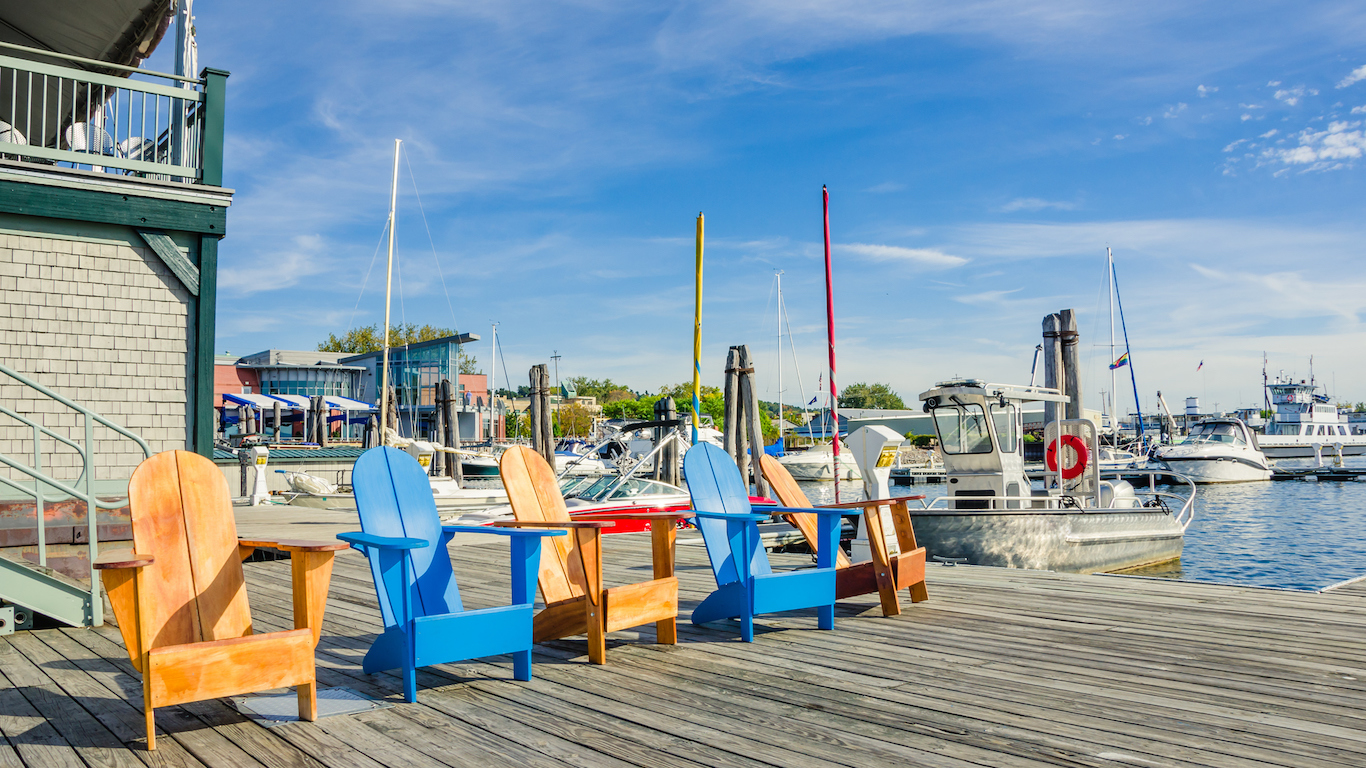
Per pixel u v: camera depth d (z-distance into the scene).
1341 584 6.70
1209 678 3.86
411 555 3.77
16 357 7.22
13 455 7.18
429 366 46.31
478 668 4.04
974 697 3.55
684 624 5.18
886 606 5.39
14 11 9.86
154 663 2.83
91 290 7.54
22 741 3.01
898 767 2.75
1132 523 12.23
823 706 3.42
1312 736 3.05
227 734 3.08
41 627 5.16
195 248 8.01
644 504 13.12
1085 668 4.05
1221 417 40.75
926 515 10.68
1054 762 2.80
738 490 5.25
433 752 2.89
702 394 72.56
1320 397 61.47
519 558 3.83
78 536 6.04
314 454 27.47
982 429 11.57
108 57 10.60
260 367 44.84
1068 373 13.36
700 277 14.62
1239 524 22.59
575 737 3.04
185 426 7.86
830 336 8.87
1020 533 10.74
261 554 9.01
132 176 7.67
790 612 5.59
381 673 3.96
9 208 7.13
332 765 2.77
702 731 3.11
